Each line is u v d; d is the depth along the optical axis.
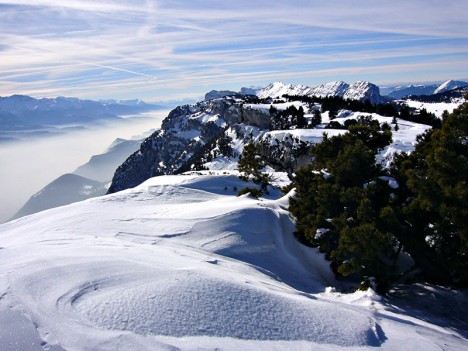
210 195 34.09
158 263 10.65
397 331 8.45
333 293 13.75
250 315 7.76
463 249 11.74
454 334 9.47
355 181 16.75
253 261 17.20
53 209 29.61
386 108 69.56
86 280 8.45
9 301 7.27
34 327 6.44
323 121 75.38
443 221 12.45
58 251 11.52
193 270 9.70
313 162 21.25
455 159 11.73
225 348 6.41
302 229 18.83
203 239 18.70
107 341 6.18
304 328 7.67
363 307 10.03
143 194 33.88
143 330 6.59
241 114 121.50
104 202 30.70
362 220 13.81
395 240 14.29
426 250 13.73
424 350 7.58
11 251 11.66
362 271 13.10
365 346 7.39
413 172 13.01
